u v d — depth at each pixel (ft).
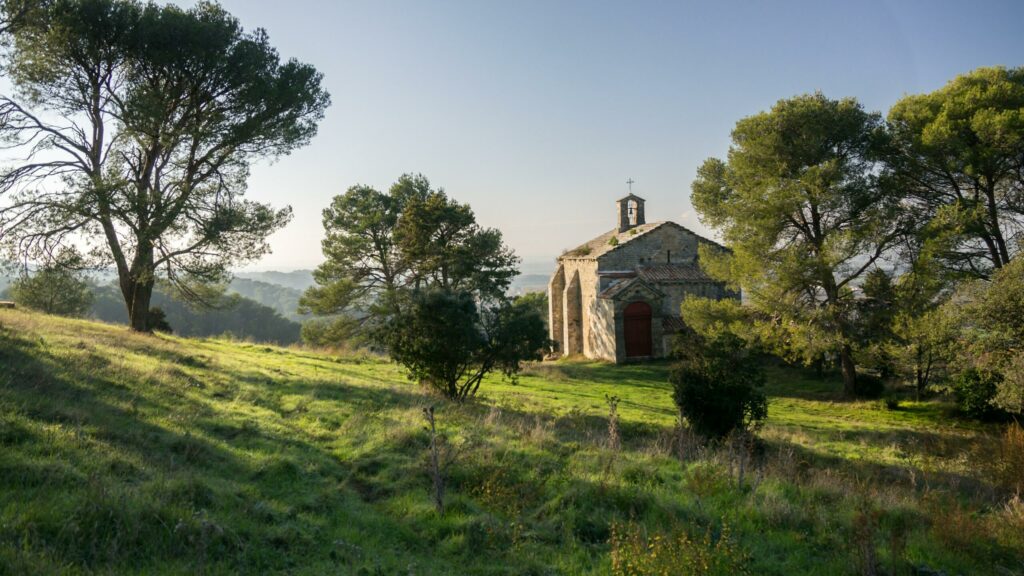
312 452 34.32
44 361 40.57
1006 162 83.05
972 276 85.46
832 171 87.66
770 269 94.63
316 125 87.10
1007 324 64.59
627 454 39.68
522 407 64.23
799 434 64.59
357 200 125.49
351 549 22.63
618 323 131.64
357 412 45.06
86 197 66.08
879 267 94.38
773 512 29.45
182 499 22.74
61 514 19.44
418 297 64.18
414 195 130.62
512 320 64.08
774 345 96.17
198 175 83.35
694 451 44.52
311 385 55.57
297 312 131.13
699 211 107.14
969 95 83.35
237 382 52.37
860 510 28.94
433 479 30.89
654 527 27.07
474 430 41.55
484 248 123.34
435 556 23.75
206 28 73.72
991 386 73.72
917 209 94.02
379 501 28.99
